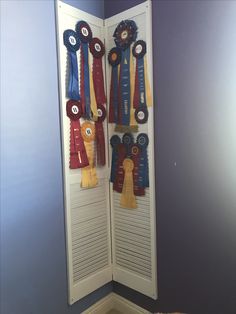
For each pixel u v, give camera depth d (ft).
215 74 4.32
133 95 5.41
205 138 4.51
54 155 4.87
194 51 4.52
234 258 4.34
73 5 5.15
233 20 4.07
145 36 5.12
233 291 4.39
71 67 5.08
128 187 5.65
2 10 4.05
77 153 5.26
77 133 5.26
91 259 5.65
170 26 4.77
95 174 5.67
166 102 4.95
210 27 4.30
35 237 4.63
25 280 4.51
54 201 4.91
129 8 5.35
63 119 4.96
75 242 5.30
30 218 4.54
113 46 5.68
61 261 5.07
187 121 4.71
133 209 5.62
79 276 5.40
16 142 4.29
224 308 4.51
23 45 4.33
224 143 4.31
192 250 4.83
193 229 4.79
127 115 5.55
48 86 4.72
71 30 5.08
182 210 4.91
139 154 5.41
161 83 4.99
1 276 4.20
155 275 5.34
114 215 6.01
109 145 5.95
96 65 5.62
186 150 4.76
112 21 5.64
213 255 4.58
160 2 4.86
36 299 4.69
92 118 5.55
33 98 4.50
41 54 4.59
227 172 4.31
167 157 5.03
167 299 5.25
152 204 5.26
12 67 4.20
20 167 4.36
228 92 4.20
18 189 4.35
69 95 5.04
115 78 5.69
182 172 4.85
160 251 5.29
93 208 5.68
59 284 5.05
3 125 4.12
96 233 5.75
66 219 5.09
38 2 4.53
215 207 4.49
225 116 4.26
